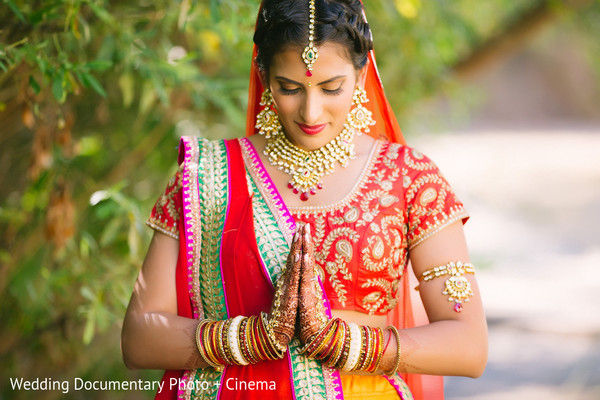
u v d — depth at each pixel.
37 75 2.74
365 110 1.90
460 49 6.02
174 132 3.84
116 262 3.73
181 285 1.84
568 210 11.70
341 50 1.74
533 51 23.53
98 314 3.10
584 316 6.53
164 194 1.92
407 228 1.86
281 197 1.85
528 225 10.65
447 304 1.80
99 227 3.68
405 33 4.52
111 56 2.88
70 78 2.49
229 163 1.88
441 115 6.43
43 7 2.44
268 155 1.90
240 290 1.81
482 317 1.82
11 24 2.53
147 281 1.86
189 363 1.78
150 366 1.81
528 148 18.45
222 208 1.84
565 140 20.09
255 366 1.80
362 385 1.81
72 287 3.65
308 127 1.79
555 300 7.03
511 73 24.20
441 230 1.83
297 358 1.77
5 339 3.60
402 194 1.84
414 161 1.87
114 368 4.02
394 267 1.82
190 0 2.78
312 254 1.73
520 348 5.85
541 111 24.27
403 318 2.03
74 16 2.50
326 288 1.79
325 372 1.77
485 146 18.39
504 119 23.62
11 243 3.51
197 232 1.84
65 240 3.06
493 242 9.55
